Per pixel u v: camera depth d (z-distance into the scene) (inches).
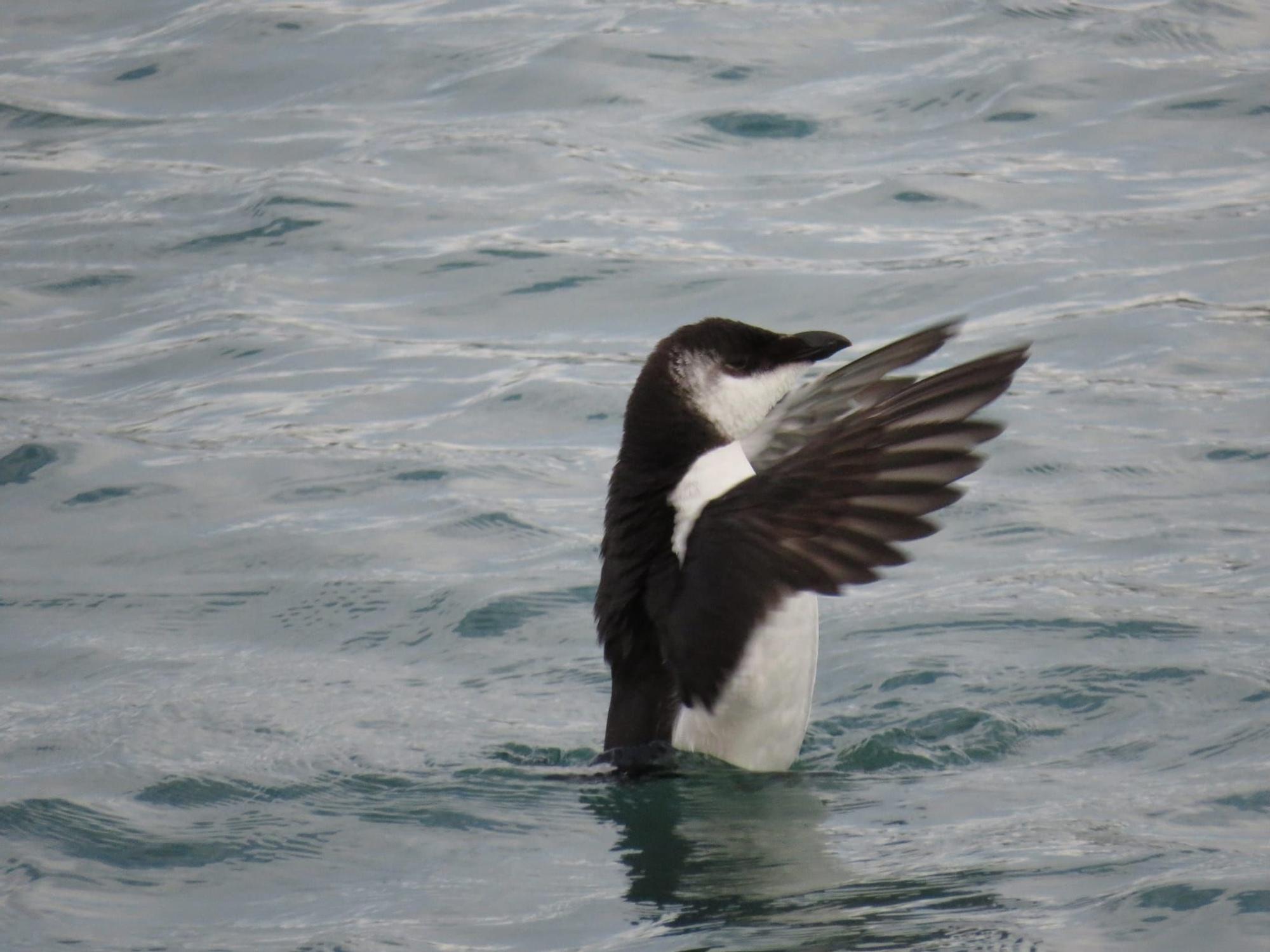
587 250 639.1
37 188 725.9
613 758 309.6
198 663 377.7
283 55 859.4
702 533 293.9
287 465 490.3
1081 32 820.6
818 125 741.3
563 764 320.5
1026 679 348.5
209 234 673.6
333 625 397.4
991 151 706.2
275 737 333.7
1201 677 339.6
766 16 865.5
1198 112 729.0
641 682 311.7
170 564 433.1
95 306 622.8
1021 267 601.9
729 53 816.9
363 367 562.6
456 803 299.4
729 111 758.5
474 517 454.0
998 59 791.1
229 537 446.0
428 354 573.0
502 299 612.1
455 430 514.0
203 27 903.1
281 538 443.5
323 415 526.6
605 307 599.8
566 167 713.0
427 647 385.7
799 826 284.0
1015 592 393.4
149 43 888.3
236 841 284.8
